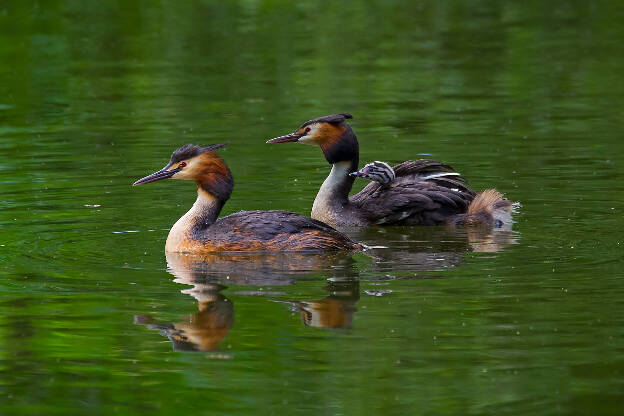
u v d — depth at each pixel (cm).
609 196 1544
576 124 2064
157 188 1644
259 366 930
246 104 2322
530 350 941
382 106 2281
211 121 2150
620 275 1151
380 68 2716
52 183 1661
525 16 3453
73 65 2780
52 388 894
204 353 956
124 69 2733
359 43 3061
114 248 1312
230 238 1300
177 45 3044
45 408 856
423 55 2880
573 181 1639
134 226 1420
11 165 1791
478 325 1002
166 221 1446
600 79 2523
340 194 1528
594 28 3216
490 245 1324
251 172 1744
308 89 2475
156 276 1189
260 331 1006
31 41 3073
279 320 1032
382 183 1534
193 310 1064
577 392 859
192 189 1644
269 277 1184
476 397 856
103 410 850
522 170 1716
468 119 2138
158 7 3603
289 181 1689
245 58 2861
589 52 2862
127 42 3080
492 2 3716
